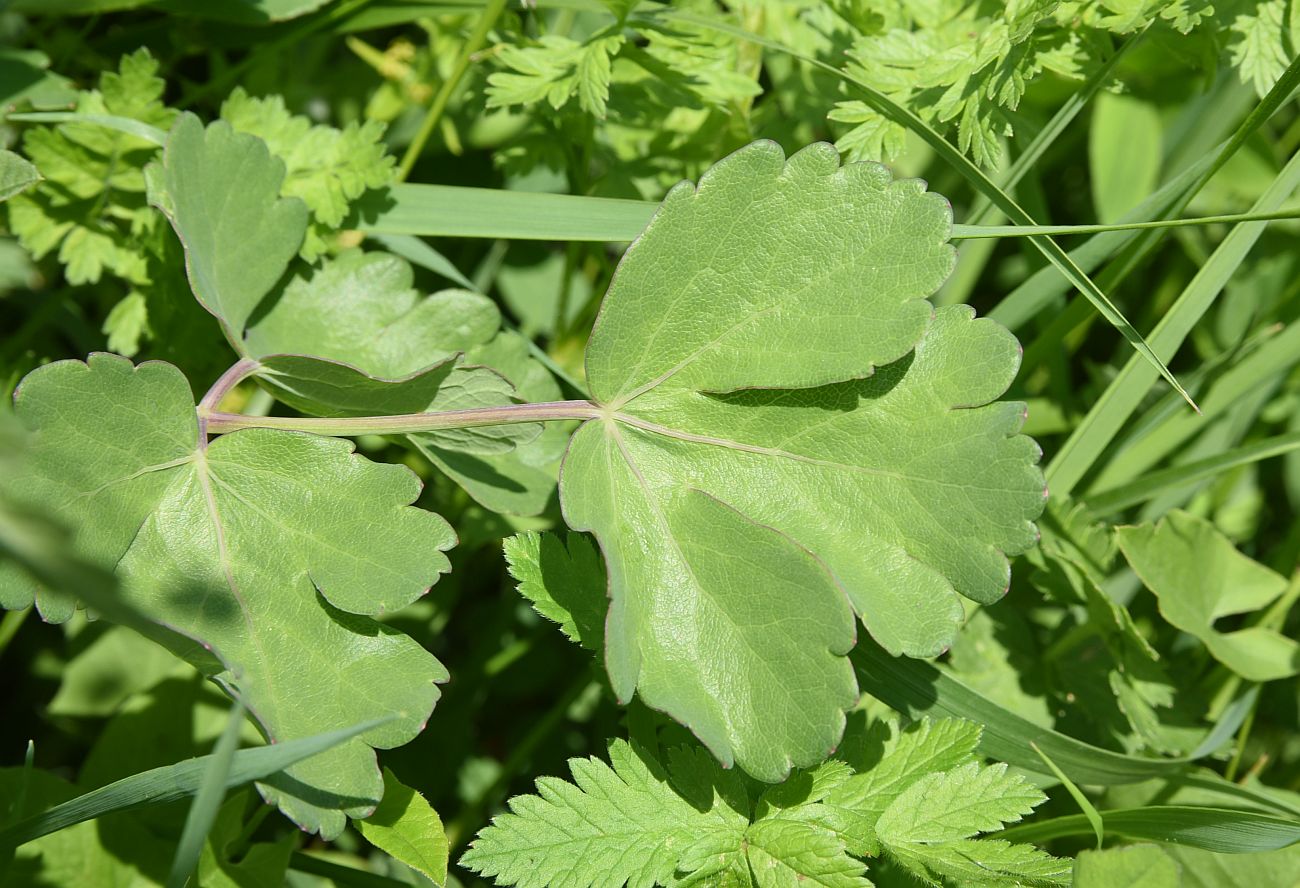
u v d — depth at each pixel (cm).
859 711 49
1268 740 57
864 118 52
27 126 53
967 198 60
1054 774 50
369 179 52
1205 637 53
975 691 50
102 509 45
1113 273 53
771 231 46
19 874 48
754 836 47
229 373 47
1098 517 55
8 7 54
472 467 49
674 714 45
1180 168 60
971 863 46
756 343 47
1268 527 60
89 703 54
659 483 47
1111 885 46
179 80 59
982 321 46
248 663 45
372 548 46
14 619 54
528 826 46
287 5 55
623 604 45
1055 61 51
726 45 55
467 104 57
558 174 57
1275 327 56
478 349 51
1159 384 59
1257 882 51
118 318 53
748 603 46
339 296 51
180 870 43
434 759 57
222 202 49
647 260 46
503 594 58
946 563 46
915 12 54
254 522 46
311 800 45
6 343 56
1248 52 51
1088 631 53
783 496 47
